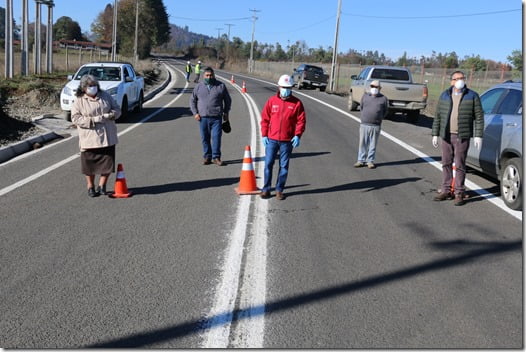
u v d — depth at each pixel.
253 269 5.17
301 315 4.29
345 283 4.91
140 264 5.25
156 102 22.94
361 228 6.52
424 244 6.00
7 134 12.45
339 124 17.11
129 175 9.10
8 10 23.81
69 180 8.63
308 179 9.12
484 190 8.58
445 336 4.03
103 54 74.12
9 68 24.03
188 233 6.18
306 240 6.03
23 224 6.39
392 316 4.30
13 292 4.61
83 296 4.55
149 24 113.75
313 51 94.44
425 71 40.03
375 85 9.86
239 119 17.39
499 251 5.81
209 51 131.25
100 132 7.43
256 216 6.90
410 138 14.20
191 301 4.49
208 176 9.14
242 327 4.09
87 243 5.80
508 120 7.93
